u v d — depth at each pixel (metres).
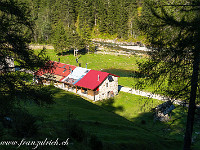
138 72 9.66
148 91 38.84
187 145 10.44
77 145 12.65
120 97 38.09
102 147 13.48
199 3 7.34
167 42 8.47
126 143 15.93
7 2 10.39
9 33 10.69
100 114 25.83
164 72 8.83
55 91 36.03
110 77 38.94
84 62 66.50
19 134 11.45
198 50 7.48
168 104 10.64
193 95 9.55
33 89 11.70
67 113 21.61
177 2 8.15
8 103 10.24
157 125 26.66
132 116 29.70
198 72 8.39
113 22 104.25
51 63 12.40
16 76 11.28
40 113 19.17
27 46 11.50
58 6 111.06
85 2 109.06
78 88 40.47
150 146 16.83
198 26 7.27
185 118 28.97
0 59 10.25
